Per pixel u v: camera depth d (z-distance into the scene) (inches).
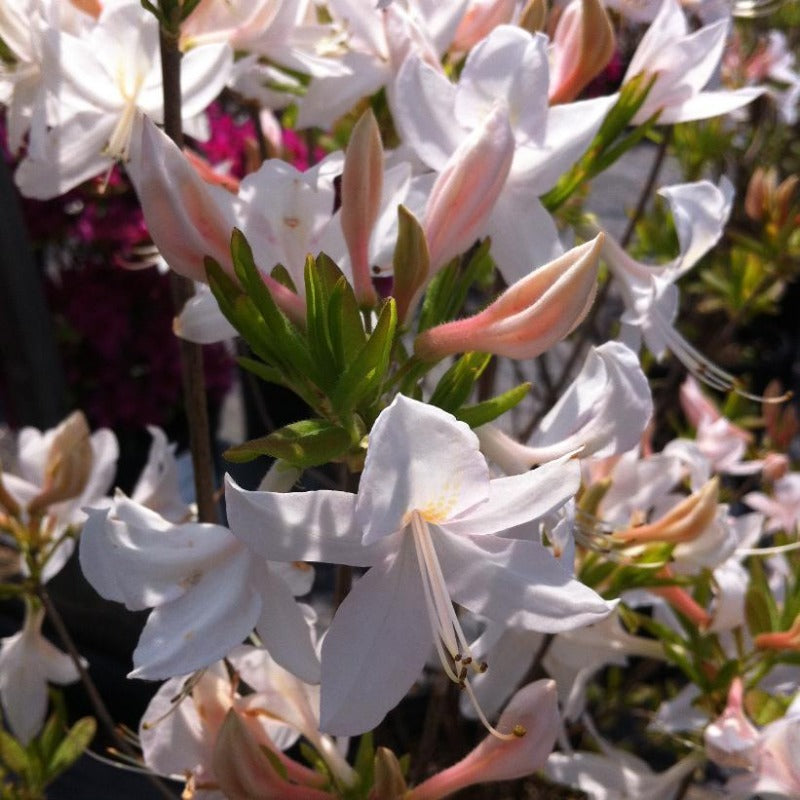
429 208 7.7
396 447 6.1
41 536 12.2
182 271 7.4
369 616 6.8
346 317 7.1
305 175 8.0
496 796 15.5
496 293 12.1
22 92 9.4
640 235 19.6
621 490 11.1
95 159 9.4
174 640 7.0
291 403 25.7
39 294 18.7
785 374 32.2
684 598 10.9
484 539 6.9
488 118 7.5
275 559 6.5
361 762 8.8
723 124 19.4
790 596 11.6
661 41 9.2
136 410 26.1
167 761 8.6
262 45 9.4
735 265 19.5
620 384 7.6
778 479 15.5
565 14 9.2
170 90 8.7
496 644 10.3
